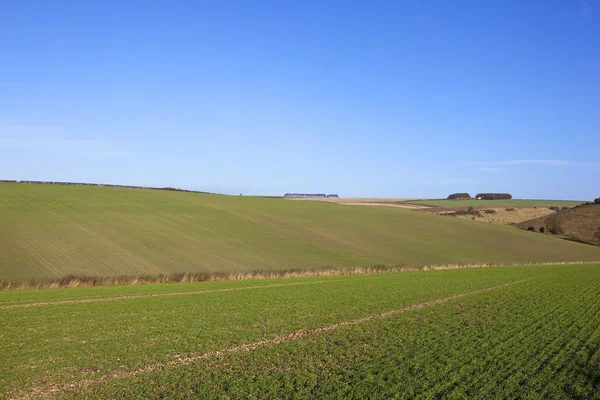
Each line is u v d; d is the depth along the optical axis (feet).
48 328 56.75
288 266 132.67
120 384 37.27
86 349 47.26
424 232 215.92
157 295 84.99
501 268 150.61
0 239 127.44
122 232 150.20
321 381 38.22
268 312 68.49
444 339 52.03
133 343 49.88
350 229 201.26
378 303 77.05
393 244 184.03
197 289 93.81
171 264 122.93
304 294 87.15
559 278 118.52
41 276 102.89
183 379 38.45
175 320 62.23
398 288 96.43
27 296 81.61
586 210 314.96
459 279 114.73
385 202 429.79
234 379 38.60
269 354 46.14
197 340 51.34
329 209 245.04
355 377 39.17
